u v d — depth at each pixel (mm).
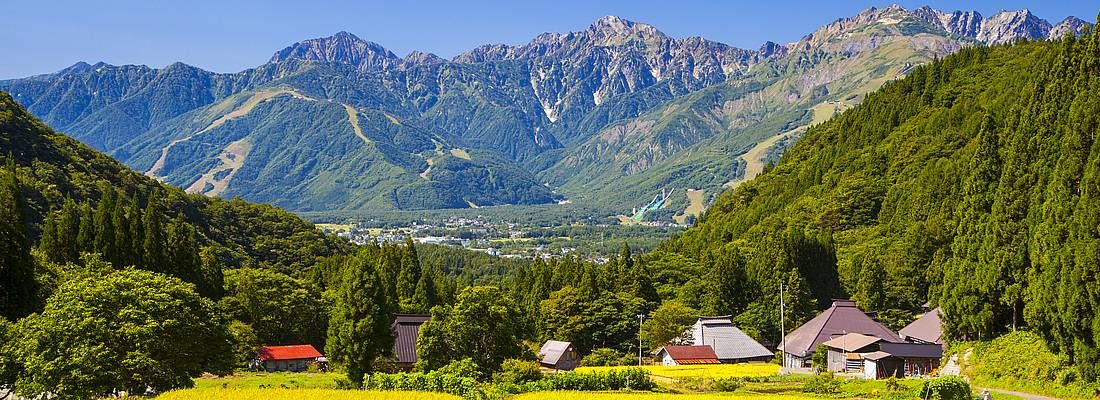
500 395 74688
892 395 74062
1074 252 65062
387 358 100688
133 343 64562
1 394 65938
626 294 147125
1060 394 68750
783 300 134250
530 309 144625
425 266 161875
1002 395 70875
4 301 84875
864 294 134875
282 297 134375
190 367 71438
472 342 95125
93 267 107250
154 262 123500
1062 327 67562
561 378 83000
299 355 118562
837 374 100188
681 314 135875
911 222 153375
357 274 92312
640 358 124625
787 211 198125
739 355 126062
